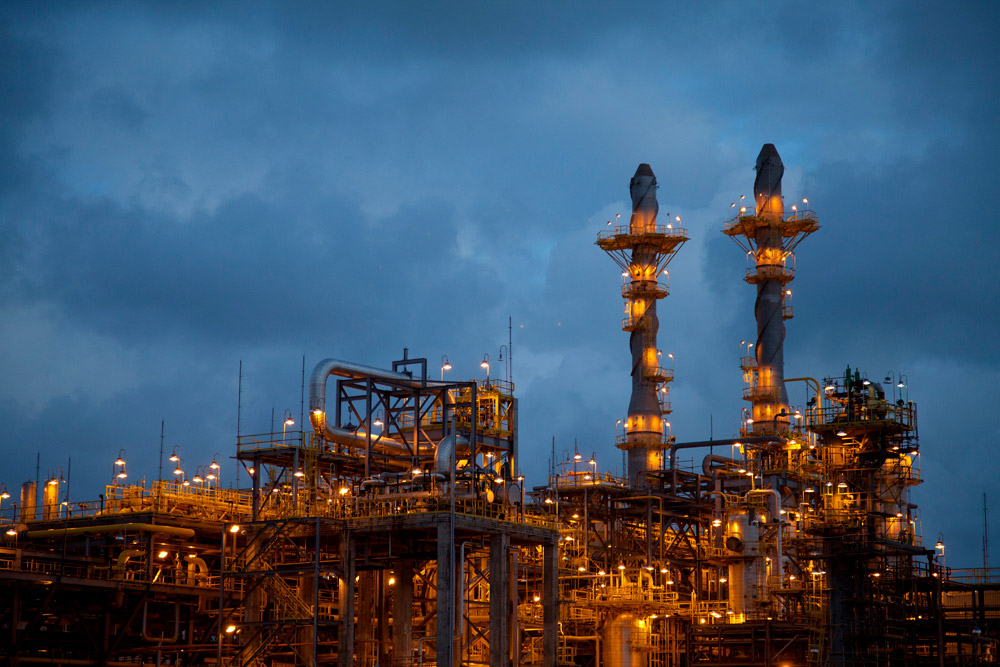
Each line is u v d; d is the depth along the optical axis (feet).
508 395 354.54
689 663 364.79
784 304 479.00
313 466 326.03
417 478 312.09
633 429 457.68
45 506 364.17
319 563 310.24
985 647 365.40
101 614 317.83
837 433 346.13
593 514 419.33
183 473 362.53
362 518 310.45
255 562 317.42
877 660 329.31
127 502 344.49
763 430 455.63
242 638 318.86
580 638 369.50
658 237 469.57
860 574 331.98
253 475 329.72
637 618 369.09
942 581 354.13
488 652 346.33
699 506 426.92
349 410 332.39
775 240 474.08
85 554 339.77
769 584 368.48
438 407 353.92
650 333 466.29
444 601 297.74
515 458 352.28
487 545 327.26
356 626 335.88
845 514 334.03
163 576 336.70
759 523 371.56
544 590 333.01
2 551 299.99
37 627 331.36
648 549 409.90
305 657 314.55
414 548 319.47
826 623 335.26
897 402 352.90
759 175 479.00
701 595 426.51
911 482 360.07
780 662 352.08
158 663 318.04
